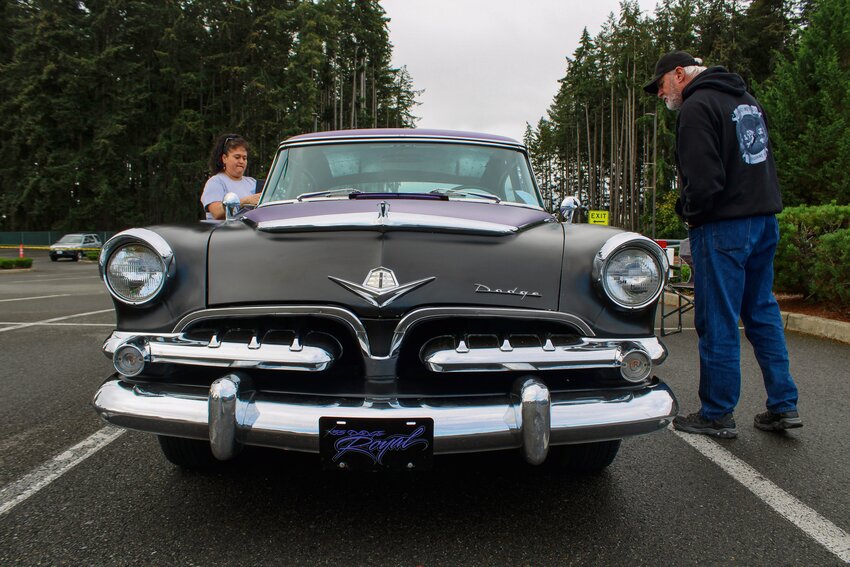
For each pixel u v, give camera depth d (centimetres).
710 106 296
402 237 219
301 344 209
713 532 216
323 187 320
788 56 3809
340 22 4619
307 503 238
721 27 4381
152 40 4319
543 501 242
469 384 221
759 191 300
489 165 332
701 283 312
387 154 332
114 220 4662
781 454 296
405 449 192
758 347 330
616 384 222
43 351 557
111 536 210
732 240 300
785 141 1227
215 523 221
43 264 2794
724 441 315
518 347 207
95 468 275
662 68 333
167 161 4194
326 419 192
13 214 4384
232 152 470
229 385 197
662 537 212
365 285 209
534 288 216
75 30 4194
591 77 5659
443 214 242
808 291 747
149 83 4338
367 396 203
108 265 220
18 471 271
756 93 1411
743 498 245
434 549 203
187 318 216
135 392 211
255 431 196
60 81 4112
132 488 252
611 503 240
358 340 207
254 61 4088
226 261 222
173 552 199
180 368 228
